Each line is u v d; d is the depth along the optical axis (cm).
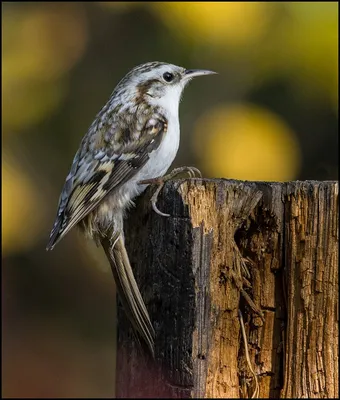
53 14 1038
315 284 596
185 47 977
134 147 719
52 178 1070
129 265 672
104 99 1045
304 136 1017
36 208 1070
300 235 595
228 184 589
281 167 970
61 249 1185
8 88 1021
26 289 1207
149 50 1002
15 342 1183
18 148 1047
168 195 594
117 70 1041
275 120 984
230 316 599
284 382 600
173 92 764
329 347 598
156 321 617
